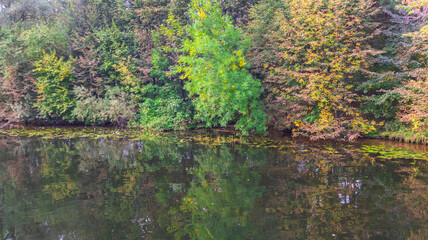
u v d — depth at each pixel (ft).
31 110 61.52
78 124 60.54
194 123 51.16
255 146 31.68
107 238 11.46
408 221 12.46
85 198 16.14
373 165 22.27
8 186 18.45
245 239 11.12
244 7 51.80
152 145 33.58
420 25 33.73
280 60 38.42
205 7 37.88
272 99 43.93
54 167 23.43
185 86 43.24
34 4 77.87
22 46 60.85
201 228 12.23
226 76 34.65
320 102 35.14
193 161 24.97
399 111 34.06
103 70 58.23
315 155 26.35
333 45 33.65
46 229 12.34
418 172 20.11
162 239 11.30
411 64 34.09
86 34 63.62
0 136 43.16
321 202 14.85
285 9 42.37
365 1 35.12
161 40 55.01
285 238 11.12
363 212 13.51
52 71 55.42
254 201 15.26
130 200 15.75
